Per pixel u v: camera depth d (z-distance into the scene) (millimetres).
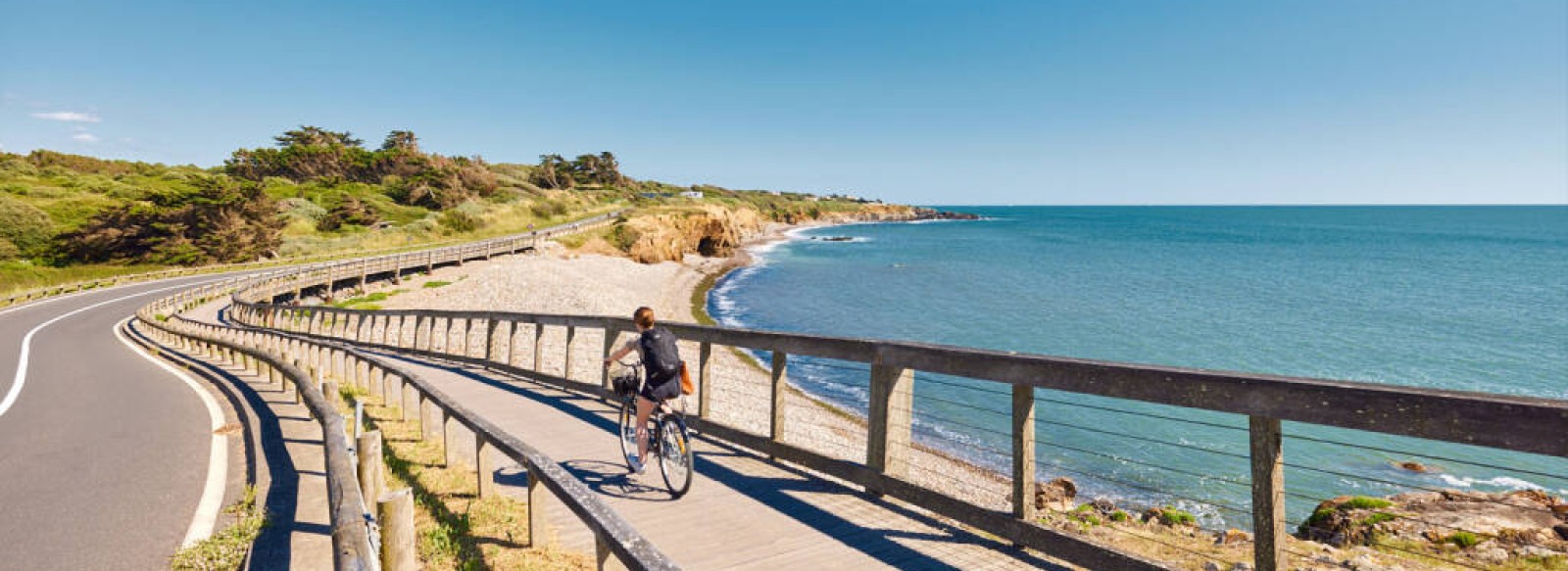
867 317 40625
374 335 27688
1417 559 5215
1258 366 27406
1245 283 55250
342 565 2830
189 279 45938
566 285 43219
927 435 16906
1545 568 4941
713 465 6359
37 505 6434
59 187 77062
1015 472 4242
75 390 13938
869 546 4484
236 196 58000
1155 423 18344
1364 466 15078
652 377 5746
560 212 96500
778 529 4812
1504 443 2553
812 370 24750
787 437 16234
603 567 3055
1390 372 26375
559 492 3725
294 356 15250
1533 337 32625
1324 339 32469
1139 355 29734
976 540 4496
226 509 6090
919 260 81500
